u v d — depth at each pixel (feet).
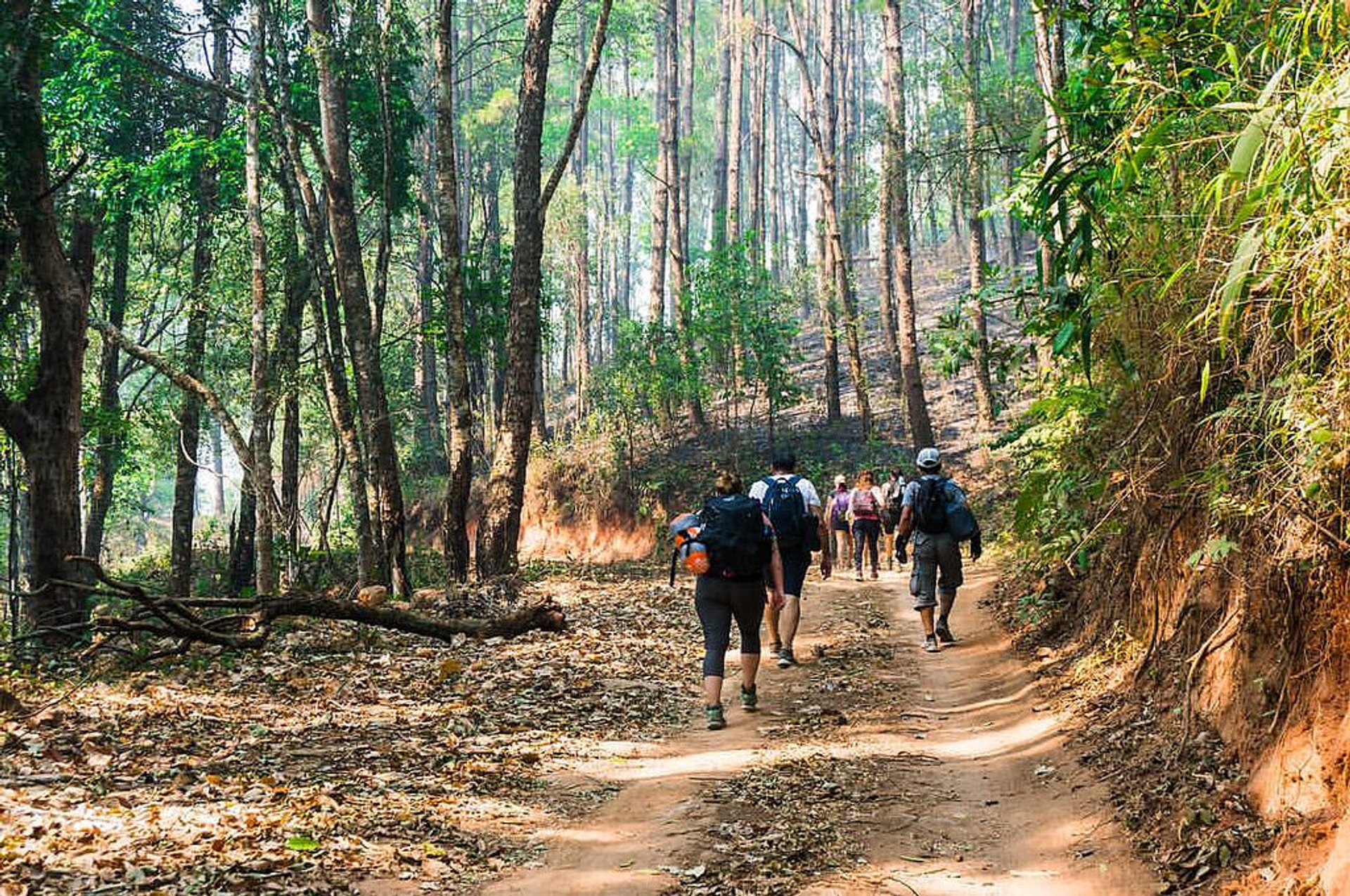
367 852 17.08
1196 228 18.52
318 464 119.55
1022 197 26.96
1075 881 15.43
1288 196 12.73
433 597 47.34
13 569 74.79
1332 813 13.35
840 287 97.35
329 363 62.59
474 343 75.97
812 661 34.30
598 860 17.44
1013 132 57.47
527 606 44.37
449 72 53.67
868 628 40.06
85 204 70.54
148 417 80.84
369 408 58.65
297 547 70.28
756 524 27.68
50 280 39.50
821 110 106.42
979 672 30.50
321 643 35.83
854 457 92.38
